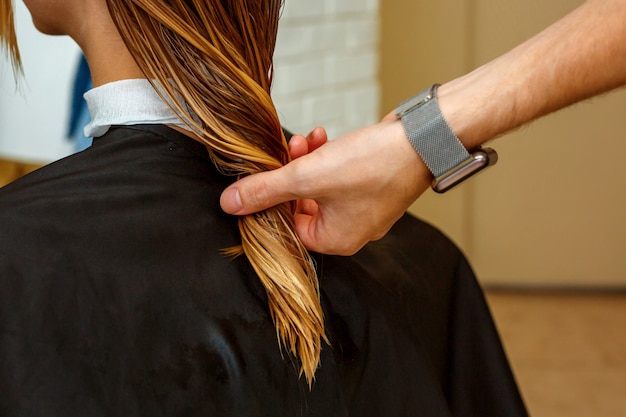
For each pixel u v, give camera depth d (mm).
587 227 2730
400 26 2541
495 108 601
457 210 2746
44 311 534
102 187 586
